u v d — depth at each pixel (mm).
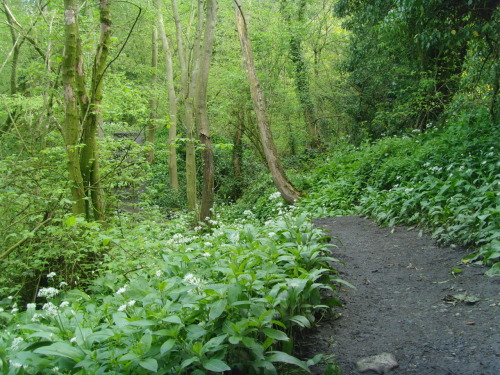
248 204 16922
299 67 22688
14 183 7059
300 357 3666
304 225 5695
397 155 12242
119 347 3023
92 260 6629
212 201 14305
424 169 9812
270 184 17766
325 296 4824
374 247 6816
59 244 6191
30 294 6461
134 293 3949
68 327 3449
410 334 3893
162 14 21719
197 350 2764
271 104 22312
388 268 5762
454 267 5359
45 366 2883
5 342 3406
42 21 9852
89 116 7016
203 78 14398
